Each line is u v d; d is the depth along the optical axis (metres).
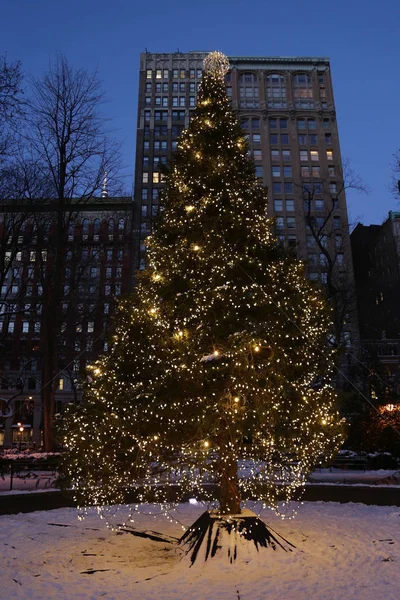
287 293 10.52
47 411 28.66
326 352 10.55
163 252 11.40
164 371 9.65
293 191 82.06
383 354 62.03
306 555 8.72
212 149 12.06
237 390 9.02
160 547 9.66
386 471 24.17
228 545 8.62
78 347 49.50
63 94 31.06
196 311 10.09
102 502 10.04
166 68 91.25
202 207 11.27
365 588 7.12
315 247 76.12
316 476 22.59
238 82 89.19
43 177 33.69
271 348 9.47
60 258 30.52
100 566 8.38
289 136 85.81
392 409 27.72
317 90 88.81
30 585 7.41
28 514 13.48
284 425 9.37
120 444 9.23
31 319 42.56
